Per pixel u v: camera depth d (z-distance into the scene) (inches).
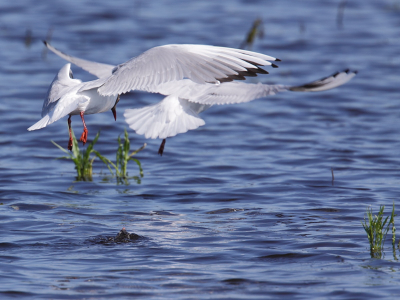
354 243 399.5
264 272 353.4
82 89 336.8
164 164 634.2
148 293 324.8
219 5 1507.1
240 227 433.7
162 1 1534.2
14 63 1063.6
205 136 753.0
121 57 1071.6
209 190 536.4
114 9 1433.3
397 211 468.4
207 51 289.3
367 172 593.9
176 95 446.6
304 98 932.6
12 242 395.5
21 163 628.1
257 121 824.3
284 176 581.9
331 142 717.3
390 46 1197.1
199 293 325.7
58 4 1467.8
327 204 490.6
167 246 393.7
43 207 478.3
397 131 765.9
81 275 345.7
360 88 972.6
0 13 1375.5
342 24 1353.3
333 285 335.3
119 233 408.8
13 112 825.5
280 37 1243.2
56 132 754.2
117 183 561.3
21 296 318.7
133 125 443.8
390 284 335.9
